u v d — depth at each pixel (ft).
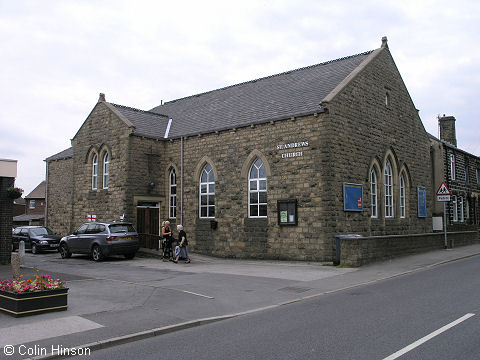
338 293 36.65
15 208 193.26
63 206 93.66
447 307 28.73
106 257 67.05
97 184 79.15
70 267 55.67
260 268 53.21
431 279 41.57
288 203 60.44
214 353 20.95
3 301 29.22
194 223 73.00
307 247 58.34
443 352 19.51
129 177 73.31
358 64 69.72
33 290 28.89
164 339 24.17
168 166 77.87
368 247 53.57
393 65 75.31
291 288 39.04
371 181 67.36
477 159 116.57
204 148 72.54
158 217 77.46
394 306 29.78
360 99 64.75
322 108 58.70
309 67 80.02
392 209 72.23
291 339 22.74
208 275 47.37
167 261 62.39
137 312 29.91
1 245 56.34
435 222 86.33
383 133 70.13
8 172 54.03
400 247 59.93
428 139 84.89
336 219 57.36
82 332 24.85
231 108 77.00
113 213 74.90
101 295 35.81
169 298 34.68
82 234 66.13
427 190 82.84
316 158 58.49
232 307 31.78
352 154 61.82
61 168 95.71
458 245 76.69
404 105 77.46
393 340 21.65
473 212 110.73
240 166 67.15
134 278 45.47
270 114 65.87
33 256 73.00
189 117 83.71
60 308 30.01
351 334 23.11
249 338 23.40
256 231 64.18
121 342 23.54
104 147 78.33
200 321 27.50
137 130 76.18
